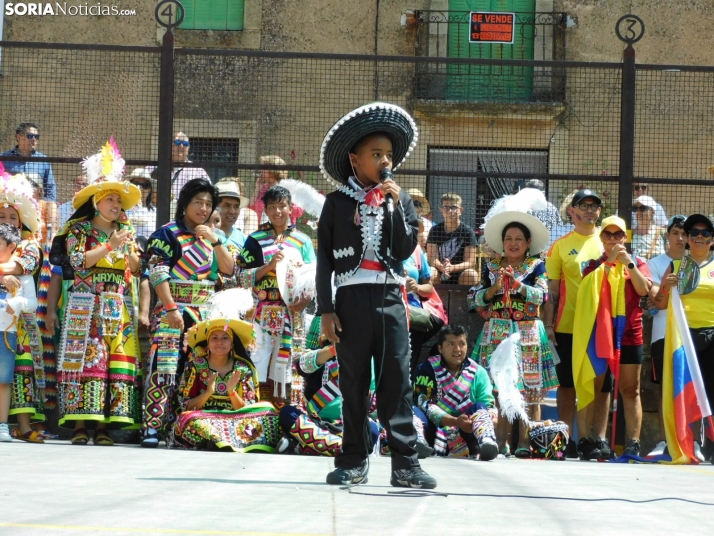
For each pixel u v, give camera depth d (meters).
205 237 14.60
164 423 14.27
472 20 26.53
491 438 13.56
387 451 13.59
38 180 16.80
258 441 13.74
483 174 17.27
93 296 14.28
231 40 30.67
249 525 5.95
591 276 15.25
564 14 30.36
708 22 30.45
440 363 14.57
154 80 17.12
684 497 8.41
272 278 14.88
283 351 14.71
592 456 15.13
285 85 17.41
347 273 8.52
